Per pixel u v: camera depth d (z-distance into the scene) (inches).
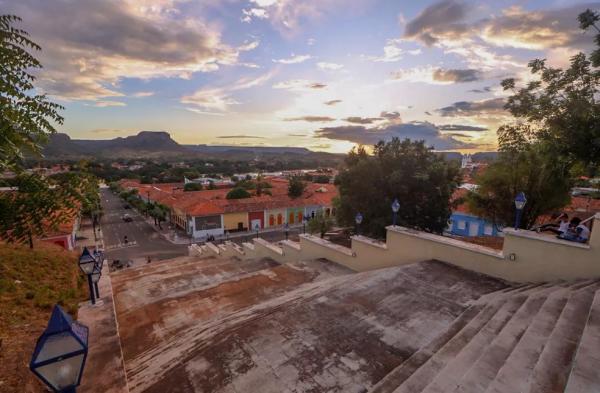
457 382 122.5
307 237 427.8
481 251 267.7
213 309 253.9
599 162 350.3
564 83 367.2
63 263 425.7
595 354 122.8
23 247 435.2
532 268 239.0
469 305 210.2
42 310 230.5
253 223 1581.0
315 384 138.6
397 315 199.9
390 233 333.1
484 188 561.0
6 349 169.2
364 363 152.7
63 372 89.7
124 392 134.9
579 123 345.4
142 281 384.5
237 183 2795.3
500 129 471.5
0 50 129.0
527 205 506.9
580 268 216.7
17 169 142.4
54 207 146.1
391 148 641.6
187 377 146.3
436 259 302.4
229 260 522.0
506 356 137.3
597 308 160.9
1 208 136.8
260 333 182.4
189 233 1470.2
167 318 239.0
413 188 614.2
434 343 165.3
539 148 406.9
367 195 645.3
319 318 198.7
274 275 341.1
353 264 364.2
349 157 684.7
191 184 2416.3
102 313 207.5
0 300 237.3
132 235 1498.5
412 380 129.7
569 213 703.7
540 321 163.0
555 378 115.8
